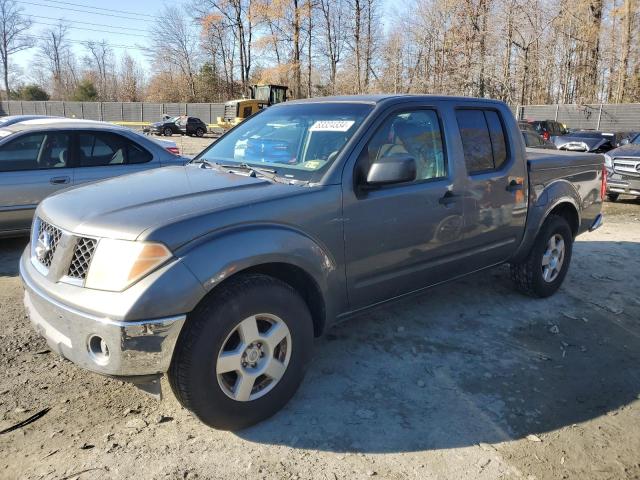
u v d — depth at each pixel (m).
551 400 3.41
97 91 75.62
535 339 4.29
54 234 2.88
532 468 2.76
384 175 3.20
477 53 31.45
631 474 2.74
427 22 36.56
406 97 3.84
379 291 3.63
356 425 3.07
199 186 3.18
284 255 2.93
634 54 39.19
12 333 4.12
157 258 2.54
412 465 2.75
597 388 3.57
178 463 2.71
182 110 52.41
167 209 2.77
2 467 2.64
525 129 13.97
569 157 5.25
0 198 6.00
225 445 2.86
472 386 3.54
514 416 3.21
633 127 32.97
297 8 52.06
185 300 2.54
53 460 2.70
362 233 3.38
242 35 59.75
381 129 3.57
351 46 50.19
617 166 11.13
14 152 6.16
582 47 38.75
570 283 5.71
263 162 3.70
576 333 4.43
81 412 3.12
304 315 3.09
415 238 3.72
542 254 4.98
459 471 2.72
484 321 4.60
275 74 52.00
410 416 3.17
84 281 2.62
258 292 2.83
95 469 2.64
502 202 4.40
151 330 2.50
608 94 40.12
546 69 38.94
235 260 2.71
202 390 2.70
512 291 5.36
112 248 2.57
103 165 6.69
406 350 4.01
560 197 5.00
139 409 3.17
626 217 9.91
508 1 30.77
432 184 3.81
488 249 4.41
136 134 7.05
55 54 79.38
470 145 4.19
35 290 2.82
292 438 2.94
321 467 2.72
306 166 3.42
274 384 3.02
